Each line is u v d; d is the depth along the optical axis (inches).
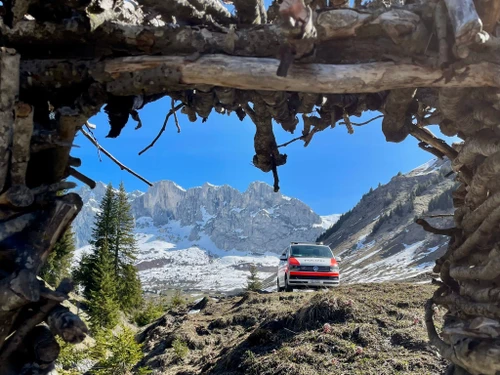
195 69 185.2
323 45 189.3
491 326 181.9
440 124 223.0
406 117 224.2
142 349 649.6
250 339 446.3
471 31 166.4
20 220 177.2
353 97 219.8
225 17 218.2
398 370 331.3
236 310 632.4
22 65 191.3
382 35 187.0
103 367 510.6
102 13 187.0
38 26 188.1
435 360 335.3
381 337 380.5
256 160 245.6
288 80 184.1
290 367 362.3
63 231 183.9
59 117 184.1
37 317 171.8
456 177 237.0
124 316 1285.7
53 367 183.3
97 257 1499.8
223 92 206.7
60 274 1457.9
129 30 187.2
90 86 189.5
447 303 223.8
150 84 187.6
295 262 700.0
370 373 331.6
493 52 178.5
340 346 378.9
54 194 186.1
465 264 214.8
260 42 185.6
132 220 1779.0
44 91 197.3
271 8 214.7
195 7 208.5
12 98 176.1
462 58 177.8
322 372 348.8
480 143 195.0
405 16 181.2
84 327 167.5
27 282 165.3
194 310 815.1
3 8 187.8
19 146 175.5
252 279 1786.4
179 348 535.5
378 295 471.5
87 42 191.8
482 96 191.8
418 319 397.1
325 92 191.2
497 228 197.9
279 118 220.2
